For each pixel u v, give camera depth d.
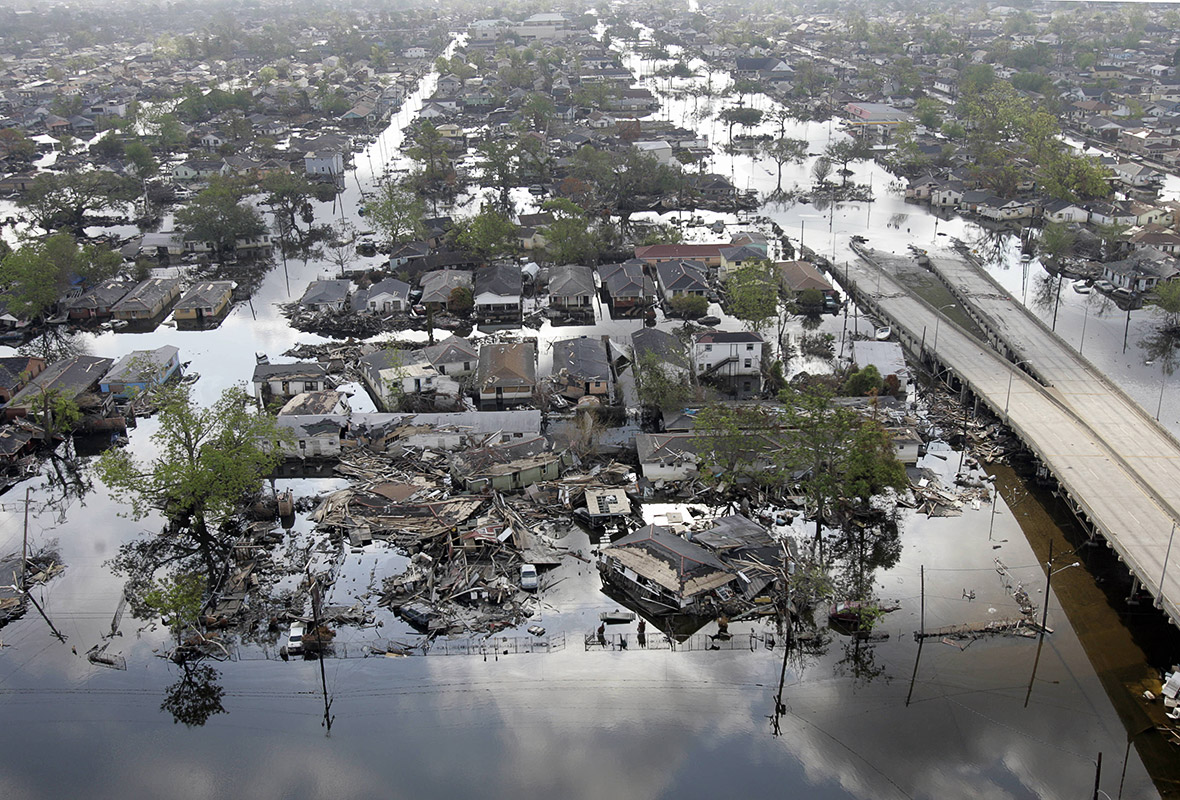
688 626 70.62
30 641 70.31
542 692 65.12
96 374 108.56
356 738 61.97
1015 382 98.44
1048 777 57.69
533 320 129.75
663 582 71.94
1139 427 88.50
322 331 128.00
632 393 105.69
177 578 75.38
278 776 59.38
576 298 132.88
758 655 67.88
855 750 60.19
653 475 87.12
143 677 67.12
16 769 59.88
